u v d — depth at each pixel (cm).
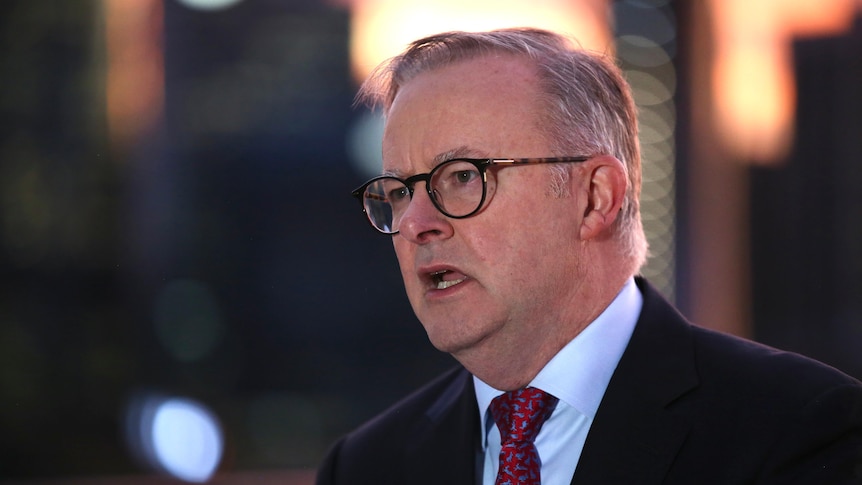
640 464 312
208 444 1184
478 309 323
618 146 349
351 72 1326
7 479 1120
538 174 324
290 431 1236
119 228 1276
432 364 1377
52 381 1218
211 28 1318
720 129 1149
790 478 295
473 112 325
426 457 366
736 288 1158
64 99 1257
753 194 1162
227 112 1335
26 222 1245
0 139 1239
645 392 326
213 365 1315
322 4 1308
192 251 1327
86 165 1262
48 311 1238
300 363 1349
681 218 1160
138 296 1278
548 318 330
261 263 1364
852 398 305
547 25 1167
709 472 305
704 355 337
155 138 1295
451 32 350
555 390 334
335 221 1379
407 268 339
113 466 1159
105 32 1262
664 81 1159
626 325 346
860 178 1138
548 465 331
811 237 1157
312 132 1352
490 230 320
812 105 1148
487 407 354
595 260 340
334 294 1380
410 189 332
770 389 315
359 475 382
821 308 1158
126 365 1258
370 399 1330
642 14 1148
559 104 332
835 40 1130
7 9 1237
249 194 1352
